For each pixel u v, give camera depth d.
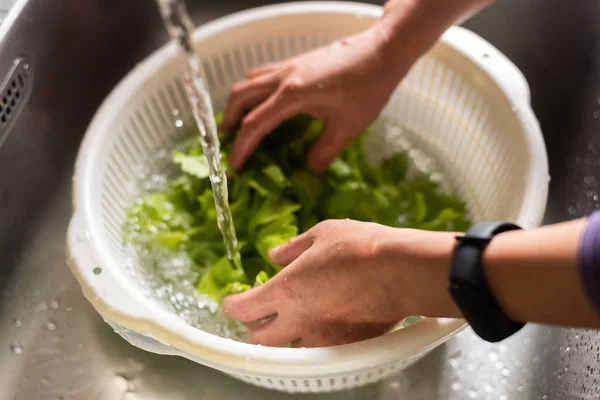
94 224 0.65
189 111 0.85
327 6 0.80
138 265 0.75
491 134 0.74
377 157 0.89
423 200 0.82
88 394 0.74
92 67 0.89
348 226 0.55
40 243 0.84
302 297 0.57
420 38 0.69
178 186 0.80
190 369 0.75
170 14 0.51
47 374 0.76
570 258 0.41
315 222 0.76
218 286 0.73
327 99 0.70
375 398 0.73
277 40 0.83
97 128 0.73
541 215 0.62
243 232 0.76
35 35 0.76
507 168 0.71
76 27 0.83
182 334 0.58
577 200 0.84
